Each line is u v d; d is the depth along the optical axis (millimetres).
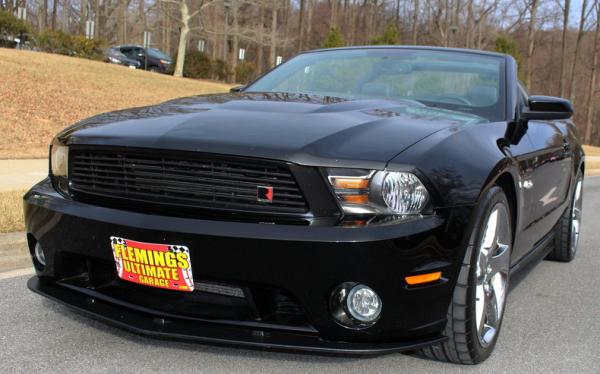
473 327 2820
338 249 2439
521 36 60000
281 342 2576
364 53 4488
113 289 2912
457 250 2648
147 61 32688
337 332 2562
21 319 3434
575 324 3832
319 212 2512
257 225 2523
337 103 3312
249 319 2652
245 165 2557
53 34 28219
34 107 13875
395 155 2596
